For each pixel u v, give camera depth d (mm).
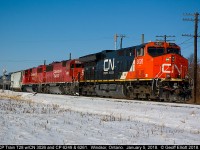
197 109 20469
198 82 51062
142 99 31047
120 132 11672
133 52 31578
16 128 11969
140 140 10094
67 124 13641
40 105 25781
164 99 28281
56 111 20391
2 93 54031
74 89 45312
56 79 52656
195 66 37781
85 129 12219
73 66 46062
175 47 29484
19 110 20609
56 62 55438
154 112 18734
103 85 37281
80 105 25141
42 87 59875
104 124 13992
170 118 16484
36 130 11602
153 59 28531
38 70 63344
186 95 27984
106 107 22641
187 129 13539
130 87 32094
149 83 29109
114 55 35531
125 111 19953
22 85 72812
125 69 32906
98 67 39344
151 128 13141
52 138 9953
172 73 28062
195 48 38375
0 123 13305
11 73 89625
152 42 29469
